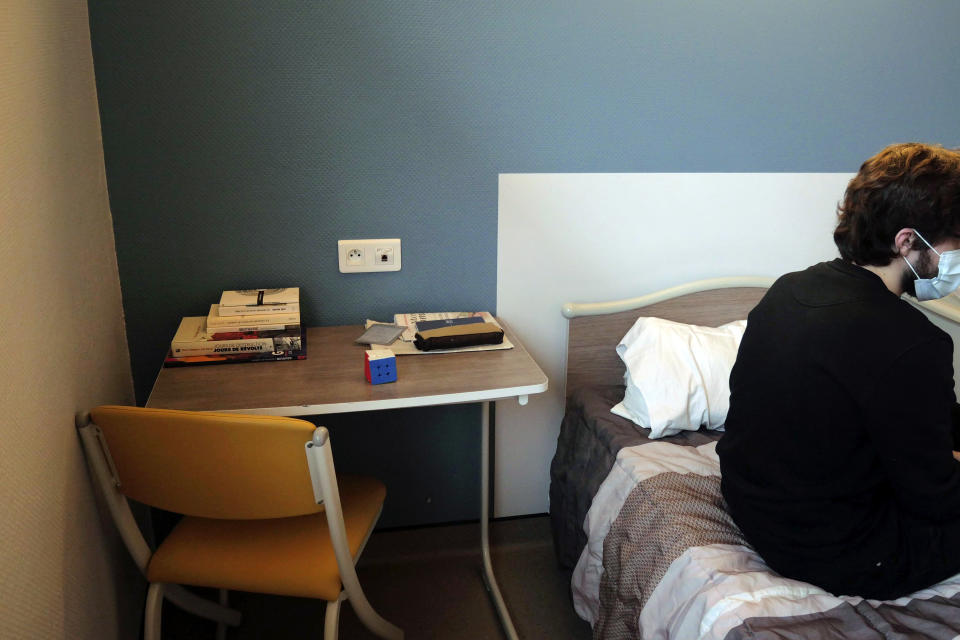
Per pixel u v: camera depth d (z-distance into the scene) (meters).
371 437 2.10
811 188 2.13
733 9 1.92
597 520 1.66
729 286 2.13
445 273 2.01
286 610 1.87
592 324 2.09
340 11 1.75
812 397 1.18
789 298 1.25
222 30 1.72
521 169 1.95
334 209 1.89
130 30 1.68
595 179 2.00
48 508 1.15
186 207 1.82
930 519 1.21
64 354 1.29
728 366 1.86
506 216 1.98
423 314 1.97
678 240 2.10
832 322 1.16
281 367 1.65
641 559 1.45
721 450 1.39
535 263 2.04
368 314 2.00
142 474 1.28
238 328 1.71
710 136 2.03
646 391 1.81
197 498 1.29
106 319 1.67
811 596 1.23
